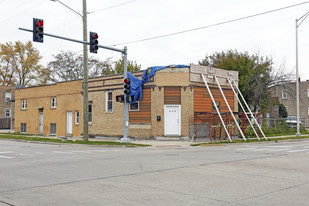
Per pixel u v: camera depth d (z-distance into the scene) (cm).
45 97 3703
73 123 3316
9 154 1745
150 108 2670
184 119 2591
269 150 1911
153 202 698
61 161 1407
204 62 4988
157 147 2195
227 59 4316
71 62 5591
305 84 5644
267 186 861
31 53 6134
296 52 3178
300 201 703
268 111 4275
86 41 2252
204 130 2692
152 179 962
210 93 2586
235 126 2959
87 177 1000
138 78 2766
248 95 3781
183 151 1878
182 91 2600
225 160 1402
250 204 679
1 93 5894
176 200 714
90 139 2962
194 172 1084
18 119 4106
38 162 1380
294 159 1442
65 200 720
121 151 1914
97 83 3095
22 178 992
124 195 763
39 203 695
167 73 2620
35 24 1792
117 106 2908
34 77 6084
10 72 6066
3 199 730
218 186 860
